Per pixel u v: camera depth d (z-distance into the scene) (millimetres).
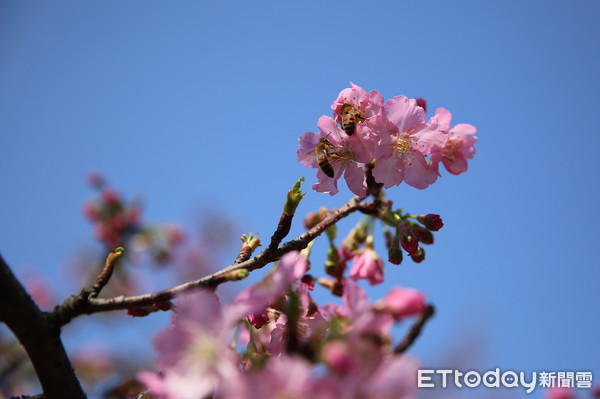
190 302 323
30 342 340
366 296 313
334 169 417
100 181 696
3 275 334
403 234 421
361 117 410
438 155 413
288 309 323
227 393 301
